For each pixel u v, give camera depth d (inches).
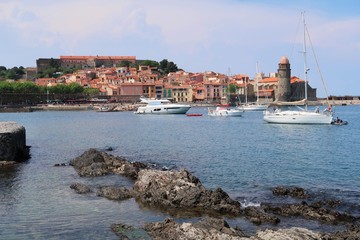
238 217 1031.6
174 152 2303.2
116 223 966.4
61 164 1823.3
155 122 5344.5
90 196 1238.9
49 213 1061.8
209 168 1745.8
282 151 2321.6
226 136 3319.4
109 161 1769.2
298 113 4507.9
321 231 925.2
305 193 1268.5
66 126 4584.2
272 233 809.5
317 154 2190.0
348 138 3068.4
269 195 1259.8
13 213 1059.9
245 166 1791.3
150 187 1216.8
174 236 840.3
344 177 1544.0
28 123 5123.0
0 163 1807.3
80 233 911.0
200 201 1119.6
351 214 1051.3
